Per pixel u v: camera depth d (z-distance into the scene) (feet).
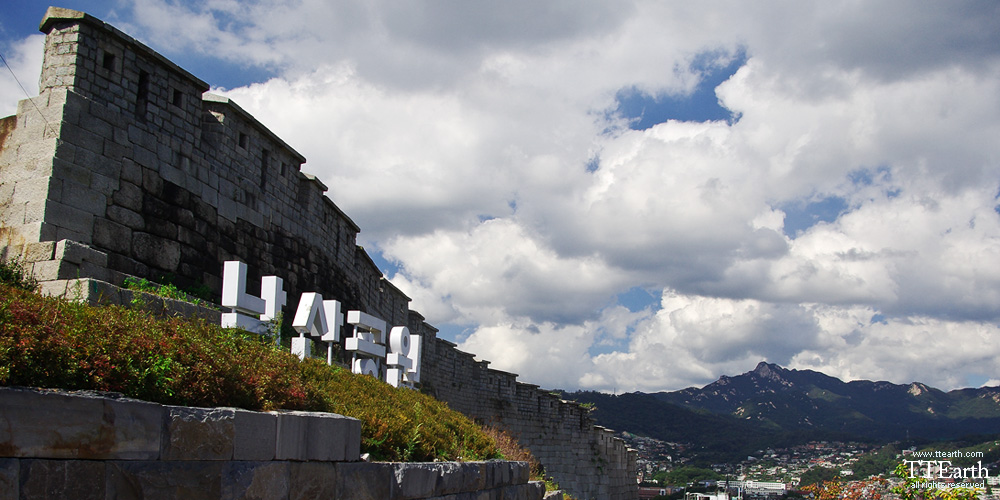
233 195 60.34
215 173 58.13
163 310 35.99
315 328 49.19
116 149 48.47
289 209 69.05
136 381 21.27
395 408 39.55
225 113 60.23
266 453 23.73
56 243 42.04
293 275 68.39
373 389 42.01
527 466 47.62
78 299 29.30
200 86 57.11
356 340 54.54
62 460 18.13
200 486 21.34
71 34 47.32
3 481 16.90
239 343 31.48
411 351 63.16
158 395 21.86
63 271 41.55
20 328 19.81
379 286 96.94
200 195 55.93
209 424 21.86
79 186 45.39
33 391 17.87
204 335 29.43
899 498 60.64
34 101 46.09
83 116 46.42
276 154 67.51
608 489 133.69
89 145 46.52
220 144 59.21
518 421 114.21
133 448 19.71
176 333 26.14
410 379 62.28
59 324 21.68
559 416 122.31
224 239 58.44
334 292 77.92
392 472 29.94
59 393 18.34
